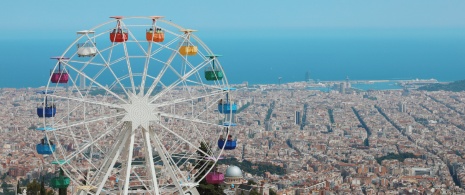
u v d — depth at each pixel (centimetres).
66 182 13162
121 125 12569
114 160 12262
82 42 12788
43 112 12588
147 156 12431
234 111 13525
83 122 12544
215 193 17550
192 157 13412
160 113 12500
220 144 13388
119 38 12700
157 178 13725
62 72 12850
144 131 12394
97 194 12162
